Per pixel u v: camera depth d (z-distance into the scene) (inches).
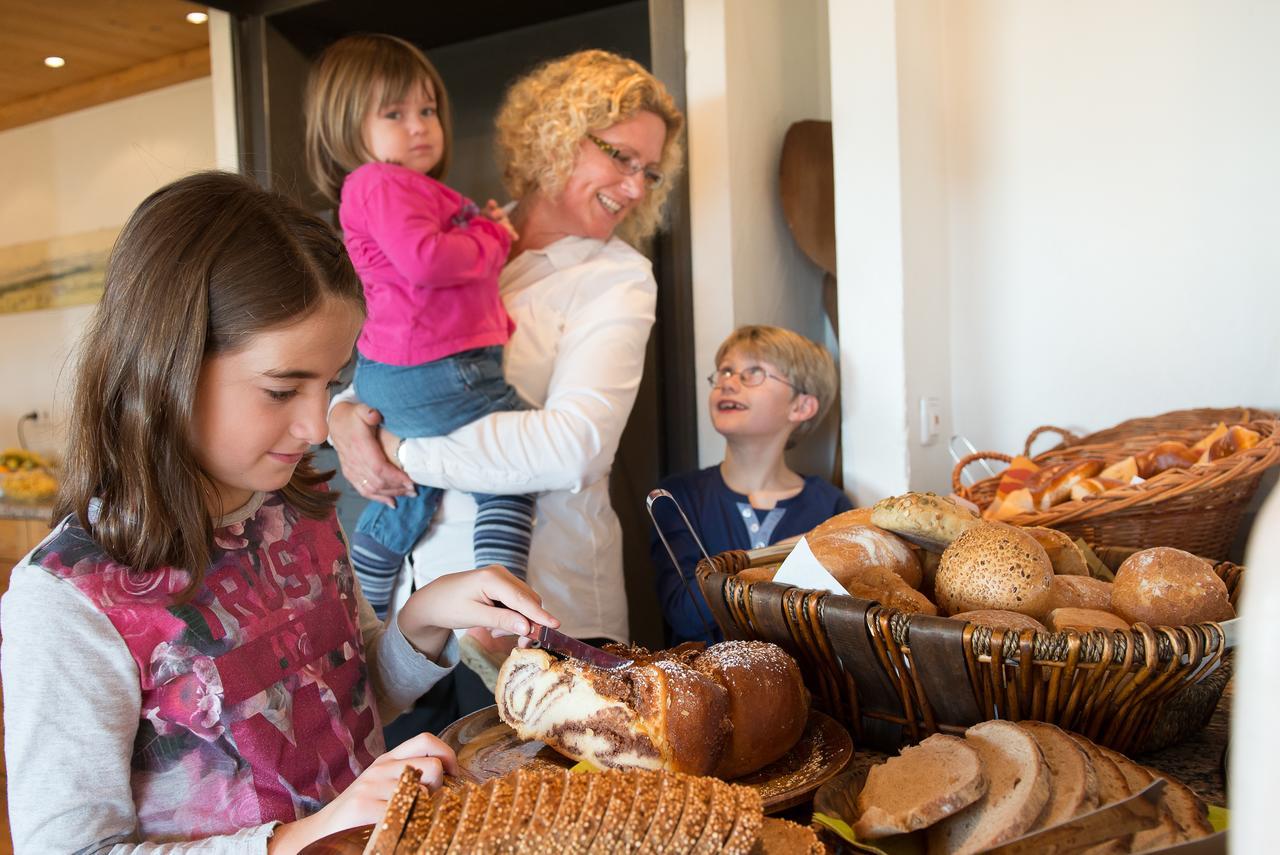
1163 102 80.3
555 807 22.3
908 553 38.6
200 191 31.4
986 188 87.0
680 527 74.2
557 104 64.5
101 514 29.9
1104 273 83.3
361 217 61.0
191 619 31.1
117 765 28.8
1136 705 30.1
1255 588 12.6
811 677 36.1
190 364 29.5
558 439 59.4
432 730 65.7
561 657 34.3
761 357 73.2
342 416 63.3
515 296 66.3
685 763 28.6
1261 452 57.2
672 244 83.2
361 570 64.2
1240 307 78.6
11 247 120.6
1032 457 77.8
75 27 88.4
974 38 86.7
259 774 31.9
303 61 93.9
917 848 25.7
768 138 90.2
